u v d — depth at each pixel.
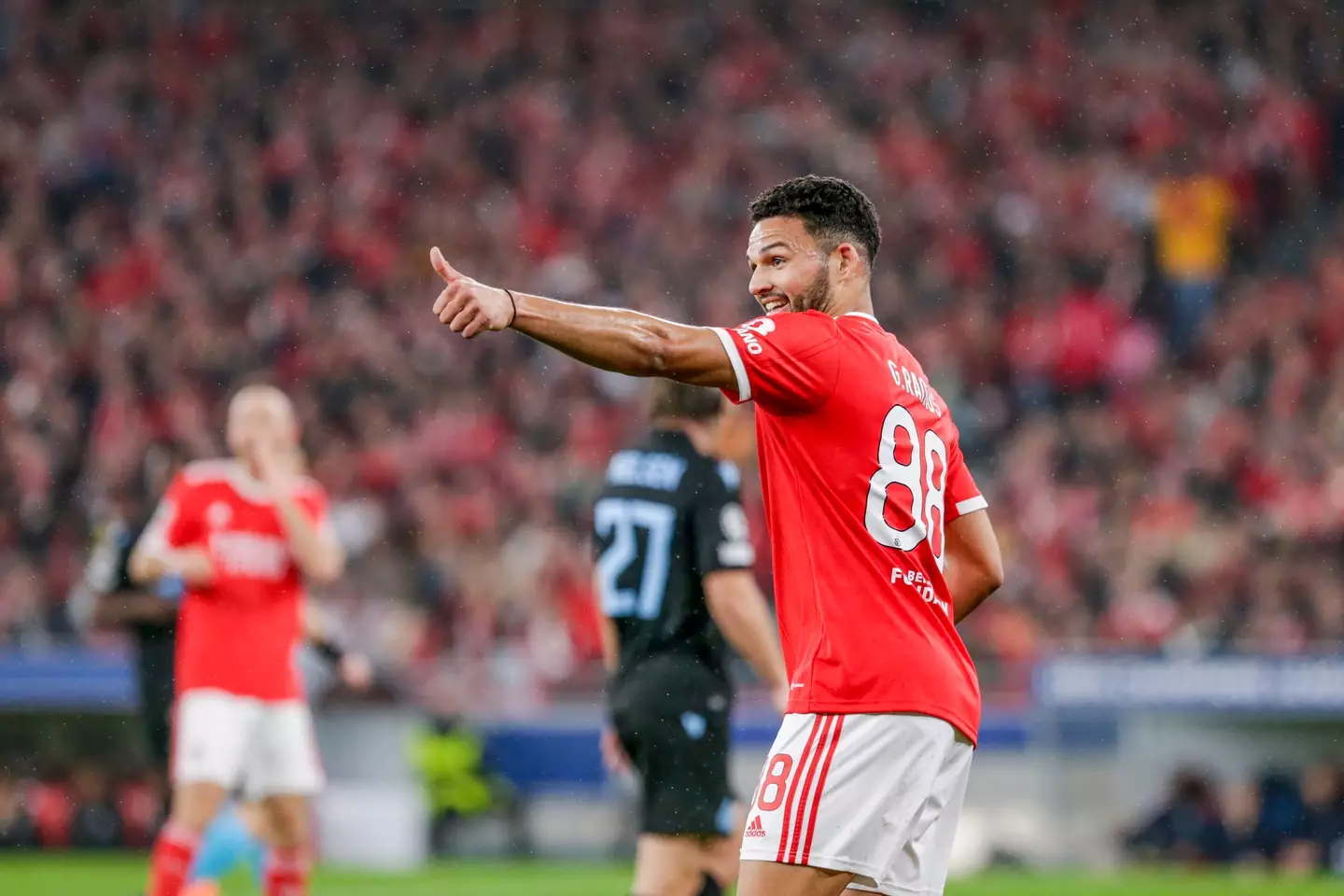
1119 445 67.69
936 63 94.44
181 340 74.06
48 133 88.50
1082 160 88.19
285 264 80.44
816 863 12.15
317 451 67.50
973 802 43.00
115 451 64.56
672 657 18.53
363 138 89.88
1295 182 87.75
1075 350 74.69
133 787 42.03
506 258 83.44
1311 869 40.53
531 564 57.81
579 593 56.06
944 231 83.94
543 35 96.31
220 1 95.75
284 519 23.97
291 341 75.38
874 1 97.69
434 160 88.94
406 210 85.88
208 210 85.00
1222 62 93.12
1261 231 85.31
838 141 89.19
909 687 12.33
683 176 88.44
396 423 69.56
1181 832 41.31
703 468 18.56
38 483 63.19
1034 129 90.44
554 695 44.56
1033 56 94.31
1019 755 43.28
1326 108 91.44
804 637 12.62
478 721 42.12
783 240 13.03
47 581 57.31
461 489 65.69
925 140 89.62
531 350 72.88
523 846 41.44
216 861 25.14
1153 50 94.00
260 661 23.84
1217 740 43.72
